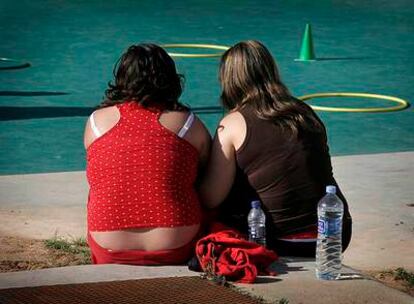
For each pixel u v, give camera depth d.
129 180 12.21
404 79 37.59
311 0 60.53
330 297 11.28
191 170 12.46
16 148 26.23
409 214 19.36
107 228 12.22
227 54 13.02
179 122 12.48
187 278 11.84
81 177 22.28
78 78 36.66
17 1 57.72
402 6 58.03
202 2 58.72
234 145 12.66
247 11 55.38
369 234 18.00
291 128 12.57
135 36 46.81
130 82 12.60
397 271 15.59
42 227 18.06
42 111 30.89
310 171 12.62
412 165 23.44
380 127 29.33
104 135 12.43
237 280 11.77
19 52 42.25
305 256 12.80
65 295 11.20
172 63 12.77
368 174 22.48
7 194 20.56
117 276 11.89
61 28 48.62
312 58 41.28
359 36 47.59
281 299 11.14
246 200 12.78
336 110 30.97
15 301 10.98
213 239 11.98
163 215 12.19
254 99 12.71
